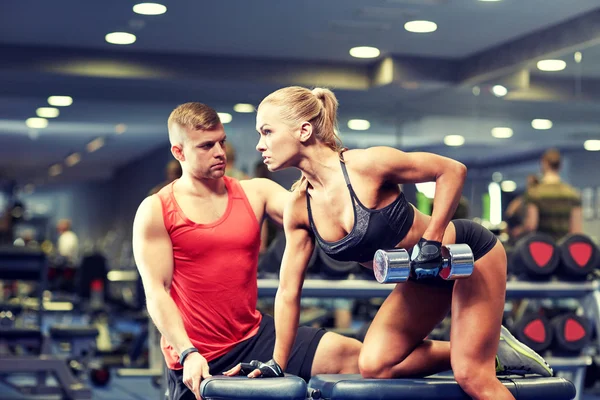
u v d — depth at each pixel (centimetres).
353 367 380
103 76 919
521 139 871
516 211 821
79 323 1408
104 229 2362
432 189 806
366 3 737
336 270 556
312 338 381
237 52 930
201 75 938
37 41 886
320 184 337
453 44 879
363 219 327
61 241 1861
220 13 775
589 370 739
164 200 364
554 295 592
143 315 888
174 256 365
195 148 359
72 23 814
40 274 744
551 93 828
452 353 345
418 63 931
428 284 361
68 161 2058
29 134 1540
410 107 1013
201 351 366
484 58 899
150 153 1778
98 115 1179
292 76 958
